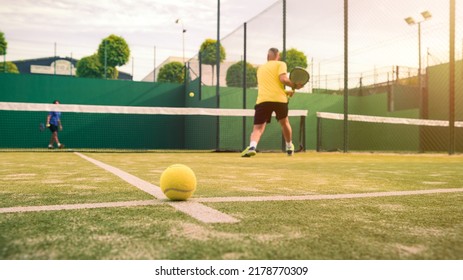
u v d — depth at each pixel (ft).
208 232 3.73
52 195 6.23
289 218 4.50
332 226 4.11
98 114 46.83
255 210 4.98
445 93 49.08
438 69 50.11
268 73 20.42
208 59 44.68
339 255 3.10
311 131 51.70
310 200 5.93
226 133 43.57
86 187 7.29
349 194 6.68
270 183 8.43
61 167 12.66
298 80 19.22
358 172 11.80
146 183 7.97
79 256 2.98
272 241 3.44
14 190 6.84
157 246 3.24
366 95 56.03
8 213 4.66
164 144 49.57
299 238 3.57
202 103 44.78
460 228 4.10
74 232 3.70
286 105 20.61
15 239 3.44
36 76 45.06
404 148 51.44
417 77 54.65
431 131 49.32
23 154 24.04
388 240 3.57
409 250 3.27
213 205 5.32
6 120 43.42
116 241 3.39
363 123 55.83
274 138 48.03
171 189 5.57
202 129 45.09
